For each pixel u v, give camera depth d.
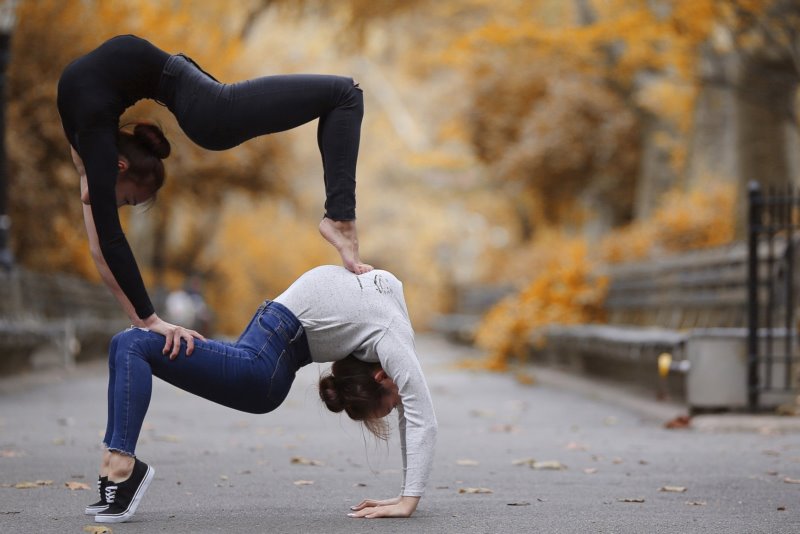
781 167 21.14
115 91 6.39
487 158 40.44
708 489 8.32
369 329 6.67
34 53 24.94
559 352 24.20
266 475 9.01
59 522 6.74
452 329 43.28
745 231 21.19
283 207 59.97
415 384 6.70
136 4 28.83
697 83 21.09
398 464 9.83
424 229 76.38
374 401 6.84
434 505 7.51
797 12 18.03
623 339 16.17
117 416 6.55
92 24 25.66
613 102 36.66
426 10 37.19
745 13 18.39
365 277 6.75
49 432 12.09
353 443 11.50
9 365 19.50
